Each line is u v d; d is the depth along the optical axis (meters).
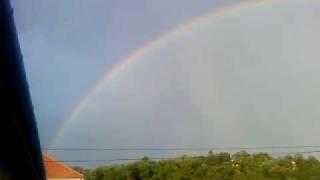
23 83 4.38
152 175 57.53
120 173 59.00
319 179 48.19
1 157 6.29
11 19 3.51
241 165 52.66
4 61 3.92
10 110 4.75
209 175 53.00
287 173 49.44
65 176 51.25
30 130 5.55
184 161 55.31
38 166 7.45
